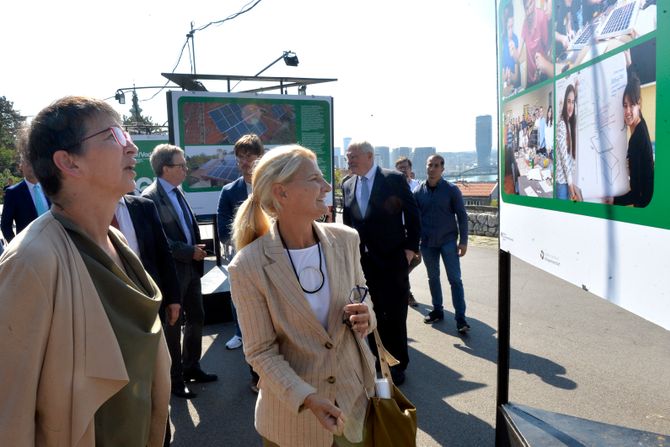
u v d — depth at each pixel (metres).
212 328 5.00
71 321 1.03
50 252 1.02
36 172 1.14
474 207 11.59
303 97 7.01
